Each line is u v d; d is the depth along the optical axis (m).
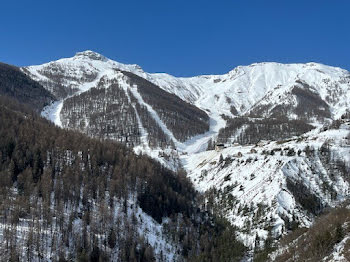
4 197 186.38
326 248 157.38
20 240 164.75
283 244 189.12
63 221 180.75
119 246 180.25
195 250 196.25
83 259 163.62
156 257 183.25
